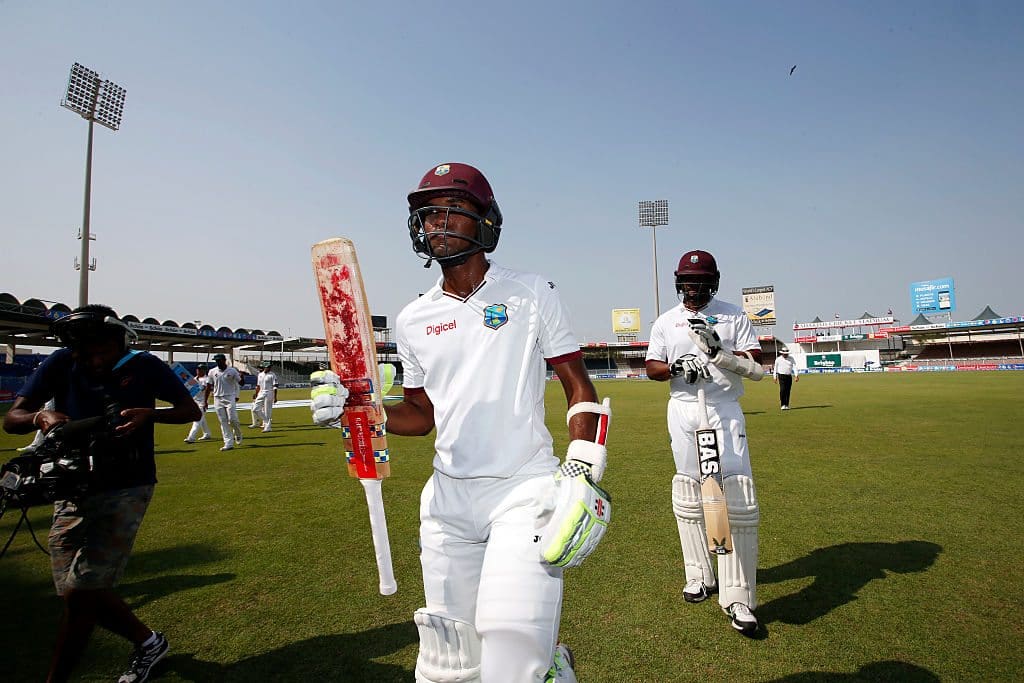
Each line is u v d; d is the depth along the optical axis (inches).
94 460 86.5
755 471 242.7
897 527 161.5
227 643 104.3
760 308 2106.3
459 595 59.4
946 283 2203.5
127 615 91.3
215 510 201.6
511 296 61.5
